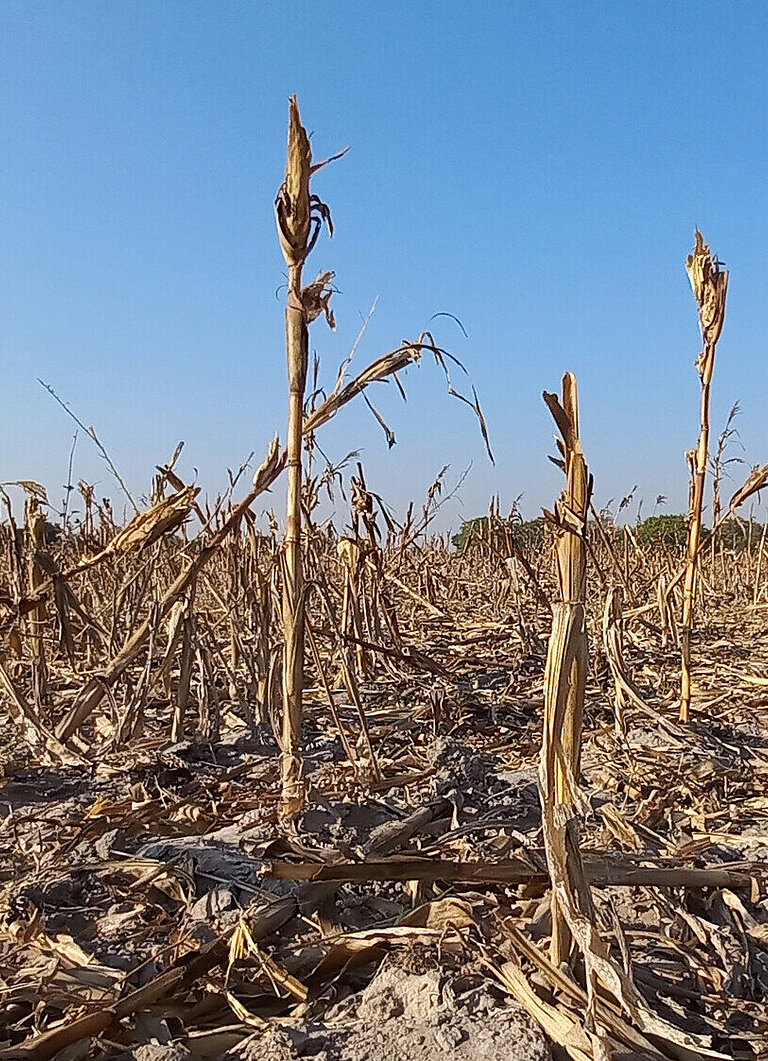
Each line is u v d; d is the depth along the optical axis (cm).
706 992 105
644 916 120
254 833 155
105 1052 93
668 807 176
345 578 266
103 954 114
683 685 239
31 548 226
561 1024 90
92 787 188
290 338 157
